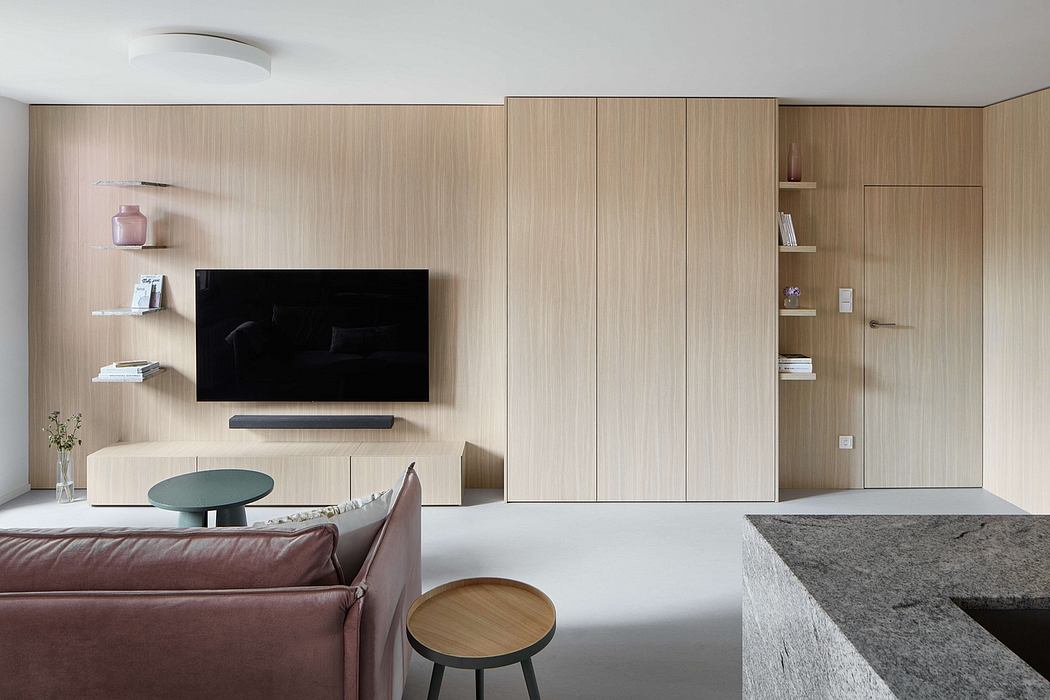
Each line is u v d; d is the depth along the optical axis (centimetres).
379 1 314
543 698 260
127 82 444
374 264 506
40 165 499
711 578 363
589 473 484
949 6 320
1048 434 445
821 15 331
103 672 163
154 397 510
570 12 327
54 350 507
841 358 512
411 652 271
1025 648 124
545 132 473
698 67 411
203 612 162
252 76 391
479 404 514
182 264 505
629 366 481
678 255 477
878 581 129
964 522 162
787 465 514
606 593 346
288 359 502
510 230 477
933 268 509
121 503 469
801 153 502
